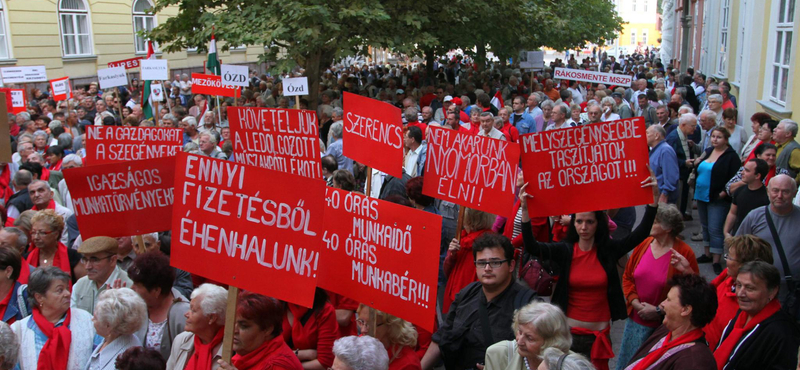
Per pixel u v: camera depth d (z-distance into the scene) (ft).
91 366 13.52
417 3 48.98
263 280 11.54
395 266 13.41
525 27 58.70
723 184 25.99
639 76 77.92
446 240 21.22
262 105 50.03
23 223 20.11
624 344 16.80
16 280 16.12
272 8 43.98
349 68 106.01
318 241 11.24
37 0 77.92
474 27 55.01
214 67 45.39
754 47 43.57
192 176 12.08
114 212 18.03
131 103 59.57
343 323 16.49
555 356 9.79
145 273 14.76
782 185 17.07
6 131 21.48
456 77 100.73
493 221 18.35
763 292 12.63
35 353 13.80
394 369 13.53
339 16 43.45
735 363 12.84
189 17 50.37
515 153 16.67
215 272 11.86
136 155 22.06
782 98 36.86
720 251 26.43
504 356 12.05
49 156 30.99
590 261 15.61
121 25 91.30
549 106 39.73
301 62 47.03
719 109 34.68
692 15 102.53
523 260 19.02
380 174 29.04
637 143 15.84
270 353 12.33
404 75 90.27
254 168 11.65
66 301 14.20
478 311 13.78
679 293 11.89
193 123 37.42
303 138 19.93
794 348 12.50
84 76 85.71
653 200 15.81
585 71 51.31
